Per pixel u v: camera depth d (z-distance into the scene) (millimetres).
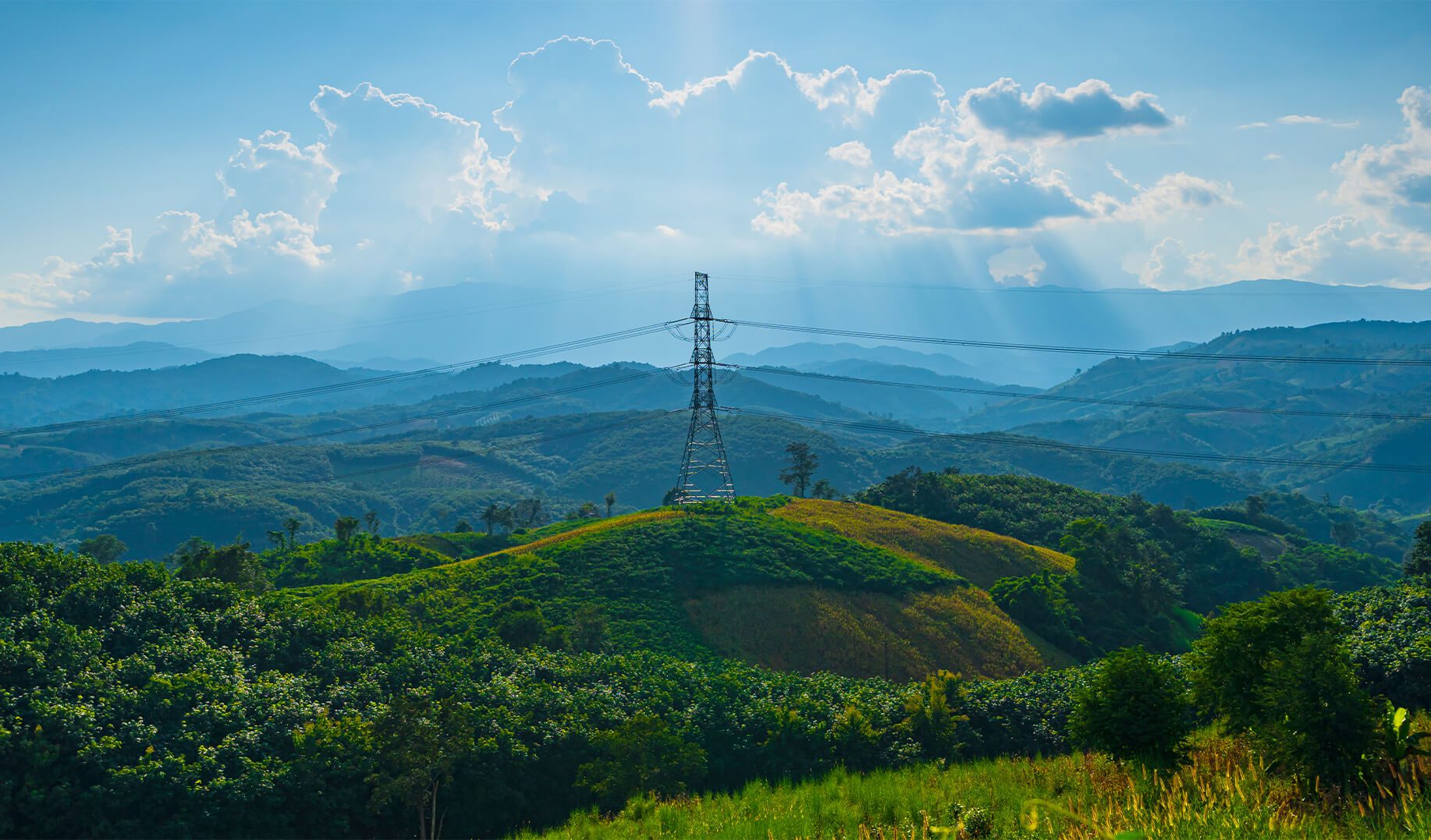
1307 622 32062
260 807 54062
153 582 73750
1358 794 23656
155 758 53688
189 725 57000
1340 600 69250
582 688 71750
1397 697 49438
